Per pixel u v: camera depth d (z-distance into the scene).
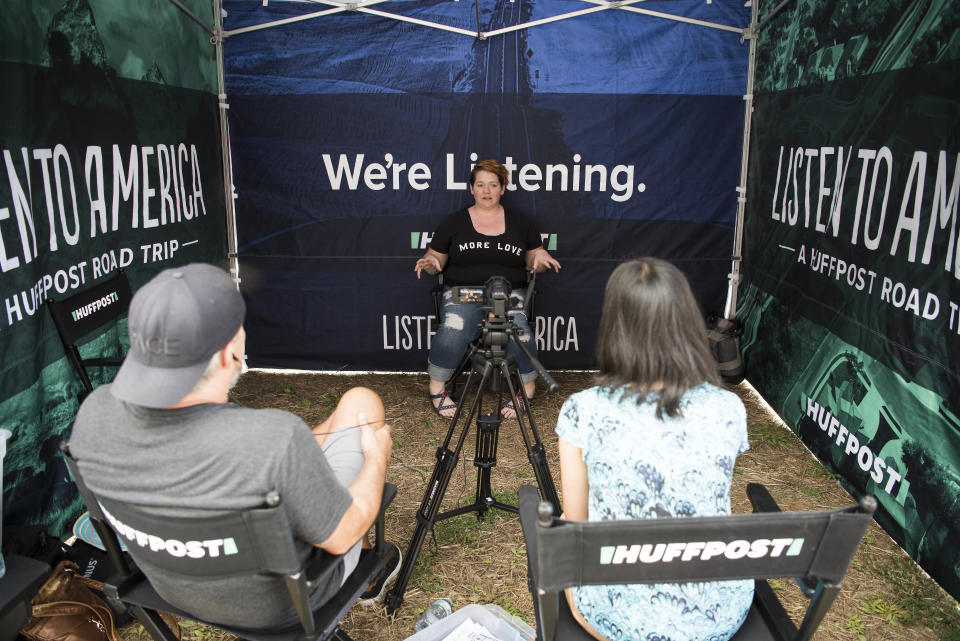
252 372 4.96
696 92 4.45
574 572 1.30
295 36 4.34
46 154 2.77
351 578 1.83
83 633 2.18
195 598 1.54
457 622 2.26
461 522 3.07
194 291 1.36
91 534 2.64
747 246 4.64
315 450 1.41
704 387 1.49
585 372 4.95
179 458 1.34
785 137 4.01
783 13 4.02
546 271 4.75
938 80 2.66
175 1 3.80
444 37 4.34
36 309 2.70
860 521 1.28
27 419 2.66
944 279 2.62
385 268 4.75
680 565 1.32
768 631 1.58
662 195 4.63
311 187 4.60
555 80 4.41
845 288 3.38
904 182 2.88
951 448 2.59
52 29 2.80
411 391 4.62
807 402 3.79
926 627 2.47
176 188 3.94
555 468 3.56
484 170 4.12
